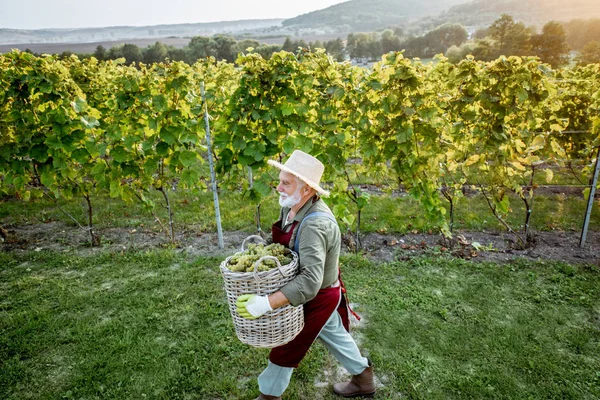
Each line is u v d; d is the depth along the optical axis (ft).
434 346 11.73
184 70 18.84
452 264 16.46
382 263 16.76
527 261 16.56
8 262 17.34
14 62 16.24
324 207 8.09
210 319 13.17
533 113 16.65
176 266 16.92
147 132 18.39
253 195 18.03
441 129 16.89
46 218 22.70
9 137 17.61
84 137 17.48
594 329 12.32
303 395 10.03
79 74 22.80
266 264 7.46
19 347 11.78
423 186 17.15
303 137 16.47
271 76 15.78
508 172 16.76
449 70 16.21
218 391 10.15
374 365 11.05
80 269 16.72
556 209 22.81
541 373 10.59
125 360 11.23
